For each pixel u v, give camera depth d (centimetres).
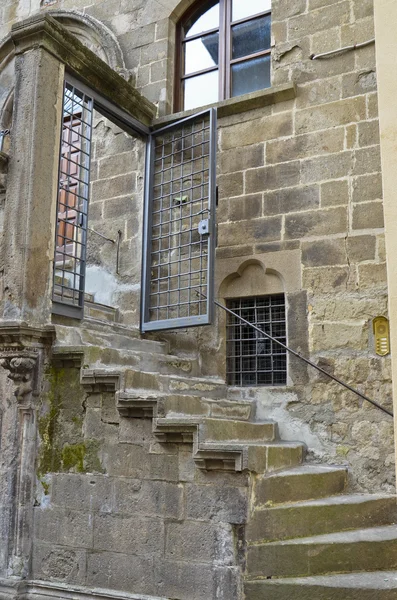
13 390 529
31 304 533
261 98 688
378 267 607
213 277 644
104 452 494
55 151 577
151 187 736
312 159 659
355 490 581
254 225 677
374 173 625
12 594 491
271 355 656
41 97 566
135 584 457
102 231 780
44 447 521
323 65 673
